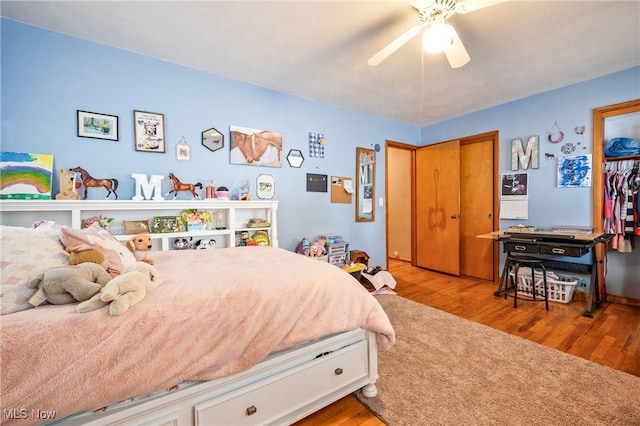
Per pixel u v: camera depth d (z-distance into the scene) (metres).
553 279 2.99
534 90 3.12
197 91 2.60
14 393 0.74
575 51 2.29
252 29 1.99
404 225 5.04
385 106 3.61
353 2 1.71
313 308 1.28
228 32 2.03
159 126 2.43
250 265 1.54
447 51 1.72
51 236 1.21
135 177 2.28
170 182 2.47
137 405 0.92
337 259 3.34
